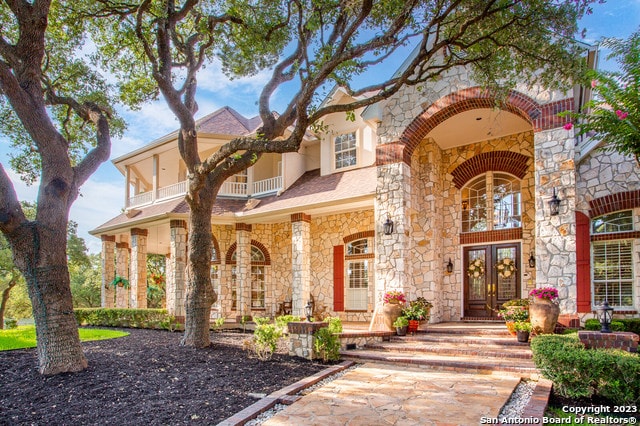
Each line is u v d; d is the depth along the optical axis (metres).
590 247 11.57
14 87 7.51
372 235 16.36
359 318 16.31
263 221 17.70
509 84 9.88
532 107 10.98
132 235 18.69
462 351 9.41
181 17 10.28
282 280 18.73
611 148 8.35
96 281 37.28
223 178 10.77
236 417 5.65
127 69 12.79
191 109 11.38
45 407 5.96
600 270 11.47
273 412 6.06
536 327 9.74
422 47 8.48
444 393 6.81
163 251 24.89
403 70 13.32
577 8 8.27
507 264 13.71
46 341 7.44
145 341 11.34
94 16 11.04
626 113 7.64
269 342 9.36
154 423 5.50
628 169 11.04
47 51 11.15
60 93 12.46
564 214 10.26
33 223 7.59
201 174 9.85
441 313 14.27
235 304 19.11
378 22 9.44
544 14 8.40
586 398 6.47
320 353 9.42
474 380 7.64
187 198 10.39
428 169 14.34
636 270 10.96
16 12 7.83
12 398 6.25
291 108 10.48
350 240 16.91
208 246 10.52
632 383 5.91
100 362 8.24
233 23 11.16
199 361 8.66
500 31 9.03
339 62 7.80
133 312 16.20
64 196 8.02
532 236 13.23
